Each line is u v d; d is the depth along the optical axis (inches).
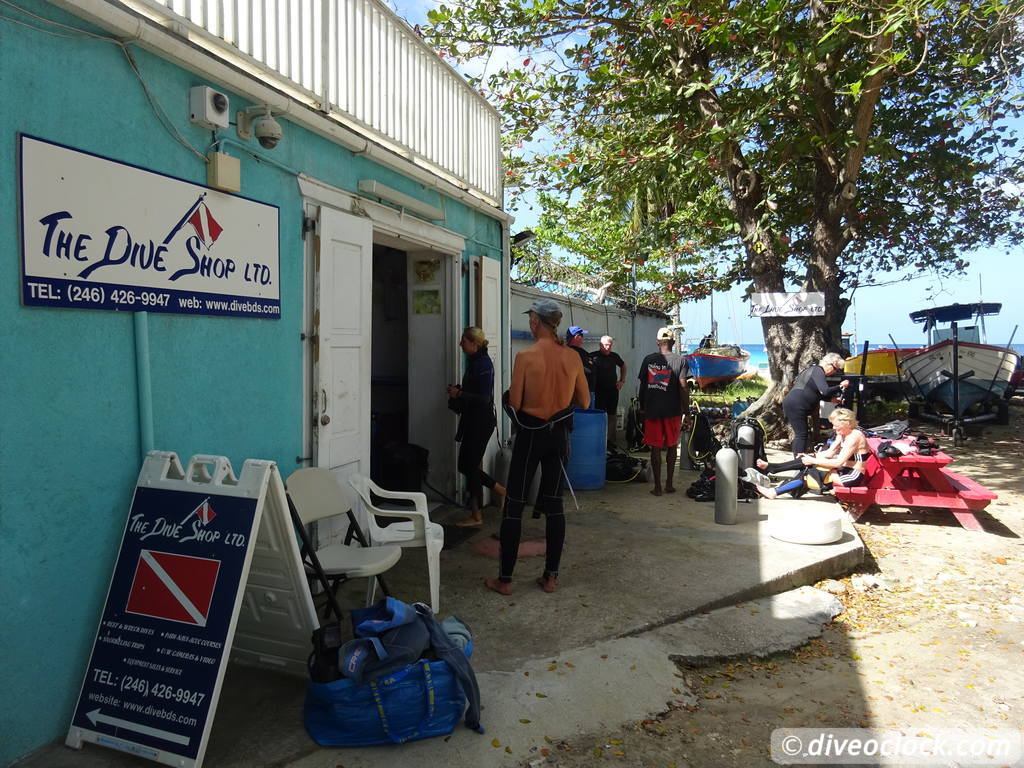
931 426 543.2
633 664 141.0
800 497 292.7
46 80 104.1
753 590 182.9
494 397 275.7
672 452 300.7
